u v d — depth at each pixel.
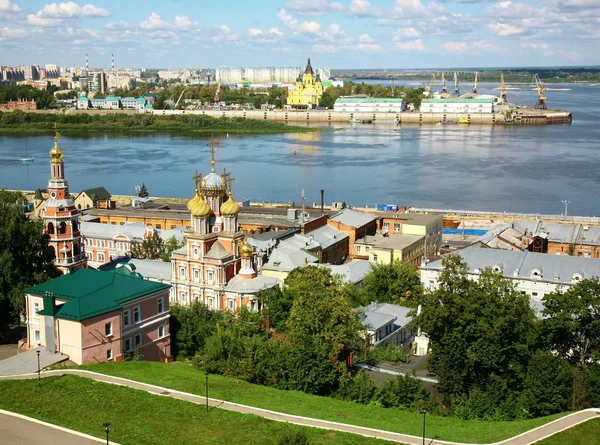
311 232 188.88
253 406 92.50
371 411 93.88
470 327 100.56
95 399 93.19
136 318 116.94
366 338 118.31
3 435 83.62
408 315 133.88
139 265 156.50
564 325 101.62
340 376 103.00
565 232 191.75
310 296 110.00
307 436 80.62
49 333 108.75
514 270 150.12
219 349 107.69
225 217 145.62
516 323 101.75
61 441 82.38
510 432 84.94
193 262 145.25
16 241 132.25
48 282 117.12
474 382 102.56
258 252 160.62
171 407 91.06
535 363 96.31
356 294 143.88
